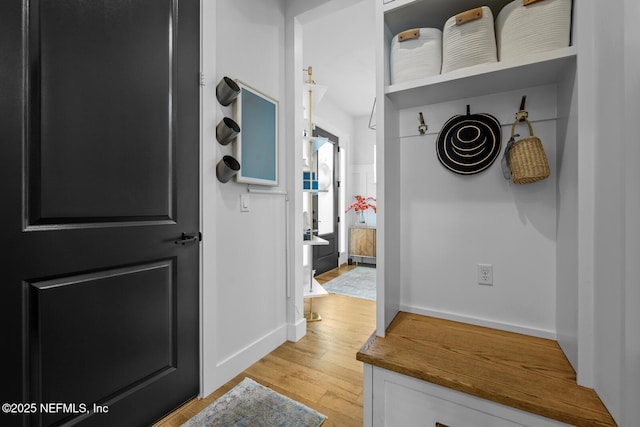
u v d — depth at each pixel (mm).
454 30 1027
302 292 2238
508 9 967
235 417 1361
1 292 904
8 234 915
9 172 917
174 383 1397
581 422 667
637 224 553
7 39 911
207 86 1529
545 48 892
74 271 1062
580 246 775
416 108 1291
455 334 1102
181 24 1411
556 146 1045
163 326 1355
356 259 5105
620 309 625
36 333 979
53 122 1003
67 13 1032
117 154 1179
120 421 1197
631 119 569
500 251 1155
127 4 1204
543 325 1082
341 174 4945
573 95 852
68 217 1048
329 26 2541
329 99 4371
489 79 1010
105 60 1135
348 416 1371
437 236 1265
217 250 1595
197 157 1504
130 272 1231
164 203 1352
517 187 1126
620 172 625
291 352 1980
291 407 1429
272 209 2016
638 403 551
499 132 1146
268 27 1953
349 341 2154
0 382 906
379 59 1104
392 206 1209
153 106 1303
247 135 1737
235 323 1716
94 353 1122
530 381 803
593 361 757
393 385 917
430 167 1273
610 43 668
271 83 1978
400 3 1062
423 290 1293
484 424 788
